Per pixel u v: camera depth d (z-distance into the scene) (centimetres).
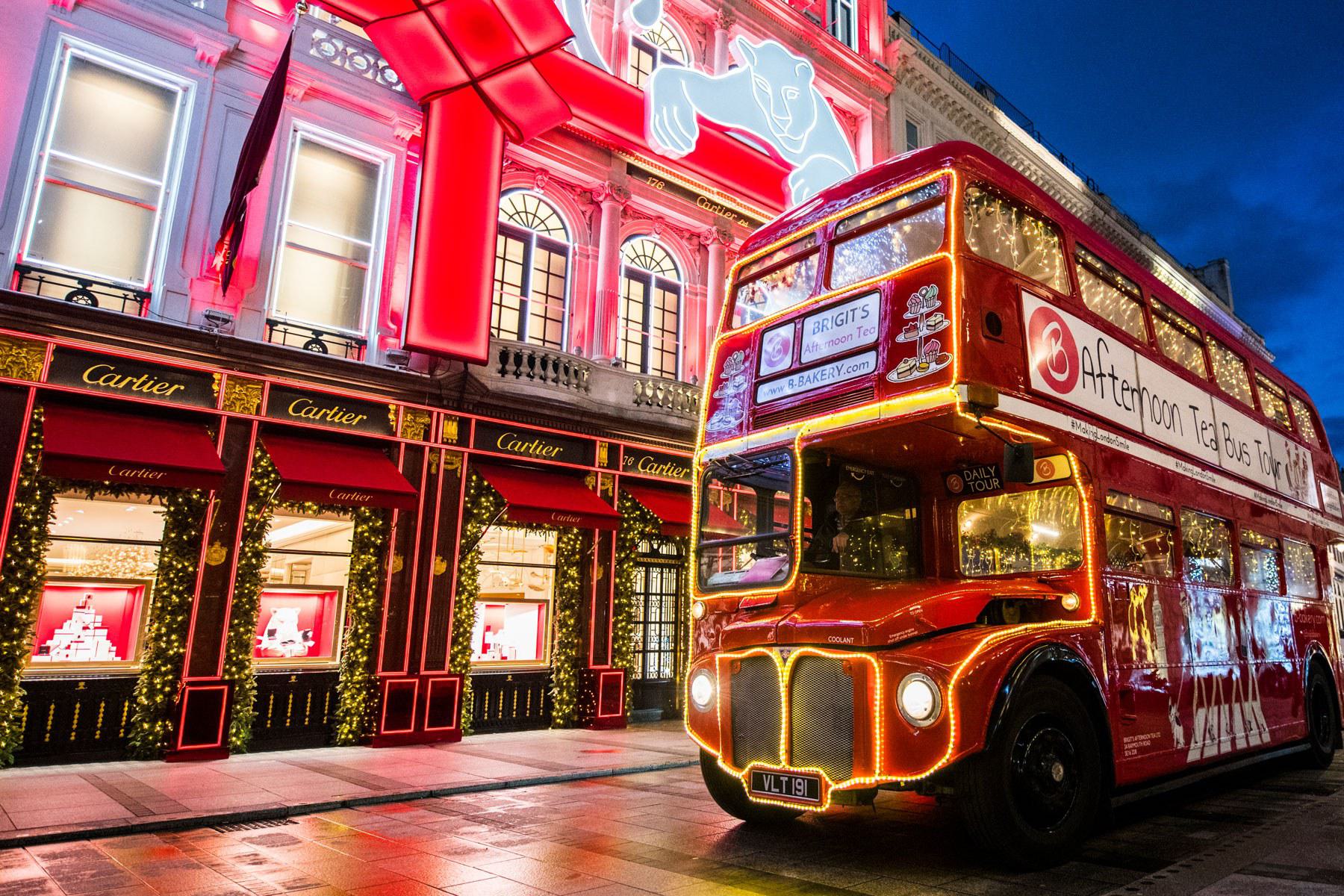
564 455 1316
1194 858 516
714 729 589
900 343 562
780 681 539
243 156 1030
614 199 1488
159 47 1060
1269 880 456
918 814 664
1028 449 510
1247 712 777
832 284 643
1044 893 446
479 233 1214
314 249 1168
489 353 1255
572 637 1311
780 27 1802
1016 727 494
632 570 1383
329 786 777
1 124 945
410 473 1150
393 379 1140
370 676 1092
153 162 1052
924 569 674
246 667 994
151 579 977
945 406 523
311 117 1178
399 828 634
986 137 2255
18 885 481
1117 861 515
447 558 1170
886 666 495
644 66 1623
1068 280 661
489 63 1225
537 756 991
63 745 891
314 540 1104
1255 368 1022
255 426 1026
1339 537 1150
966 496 669
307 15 1187
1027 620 591
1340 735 1002
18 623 861
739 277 743
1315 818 649
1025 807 494
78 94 1007
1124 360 707
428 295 1158
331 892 466
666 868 508
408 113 1245
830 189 686
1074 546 604
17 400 883
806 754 523
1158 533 701
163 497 985
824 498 627
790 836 590
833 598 587
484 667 1238
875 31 2027
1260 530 906
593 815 680
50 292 952
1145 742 608
